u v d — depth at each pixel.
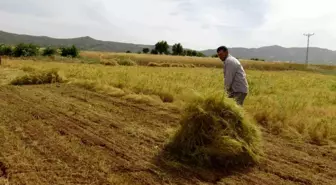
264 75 33.47
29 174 5.26
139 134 7.64
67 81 16.77
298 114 9.87
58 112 9.47
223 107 6.28
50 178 5.16
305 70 71.69
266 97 13.35
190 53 115.75
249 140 6.32
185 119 6.40
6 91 13.03
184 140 6.29
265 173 5.80
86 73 19.73
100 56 66.31
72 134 7.42
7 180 5.01
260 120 9.39
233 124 6.20
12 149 6.25
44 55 58.38
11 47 56.94
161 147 6.76
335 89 21.50
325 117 9.95
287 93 17.09
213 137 6.04
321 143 7.66
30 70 23.20
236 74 7.42
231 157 5.98
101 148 6.61
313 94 16.95
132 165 5.83
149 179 5.33
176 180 5.34
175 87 13.97
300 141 7.79
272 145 7.39
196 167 5.87
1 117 8.57
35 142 6.74
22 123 8.11
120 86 15.17
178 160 6.11
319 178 5.67
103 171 5.52
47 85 15.45
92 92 13.60
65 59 50.34
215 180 5.45
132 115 9.58
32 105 10.27
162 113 9.95
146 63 57.31
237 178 5.55
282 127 8.70
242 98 7.49
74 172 5.43
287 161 6.41
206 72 31.25
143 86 13.98
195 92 6.61
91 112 9.69
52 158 5.93
